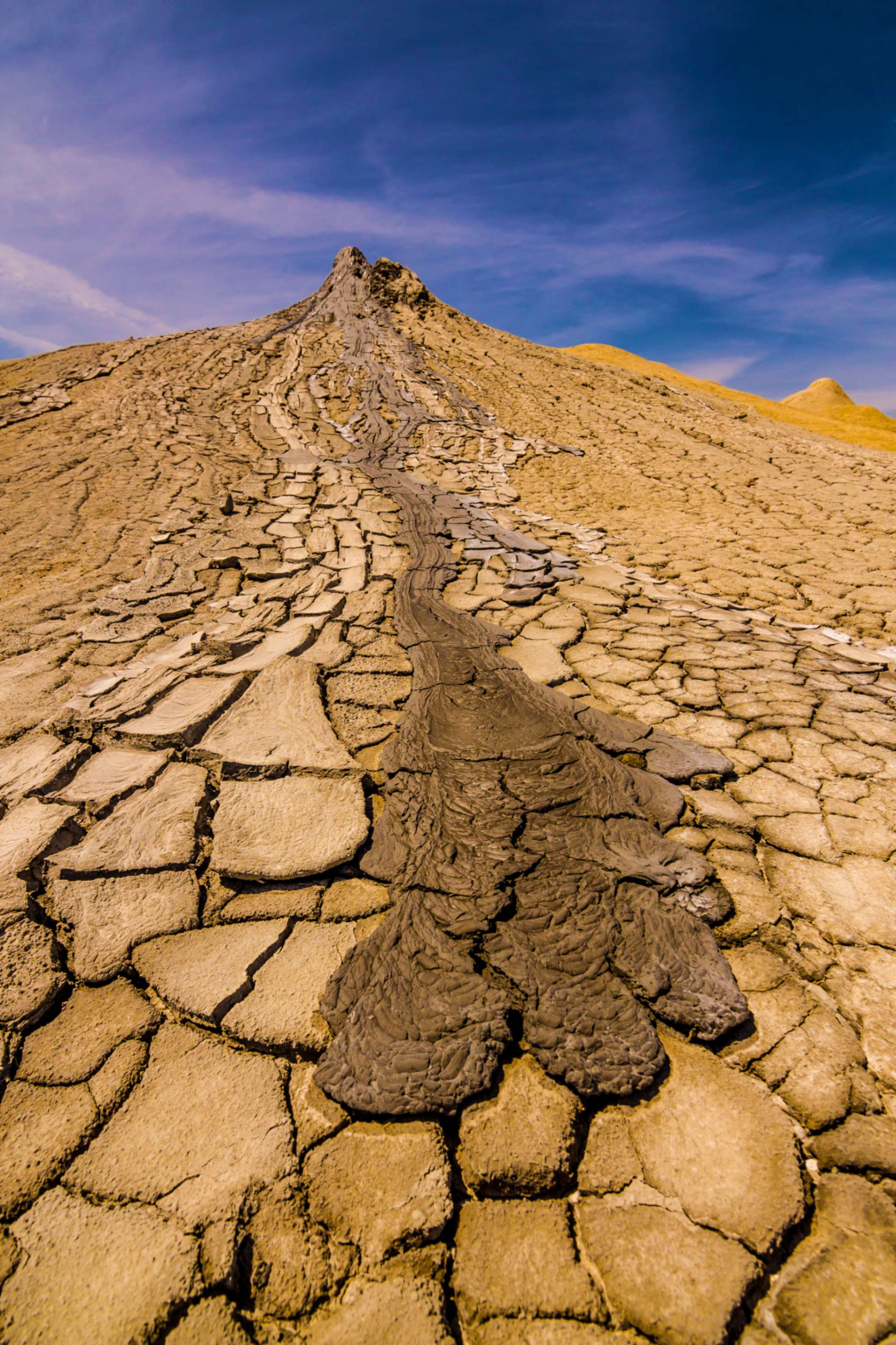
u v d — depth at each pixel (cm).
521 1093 157
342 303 2030
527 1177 140
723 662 387
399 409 1241
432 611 468
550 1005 175
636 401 1493
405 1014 175
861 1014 175
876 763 285
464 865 225
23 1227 137
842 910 208
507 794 261
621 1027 169
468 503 771
